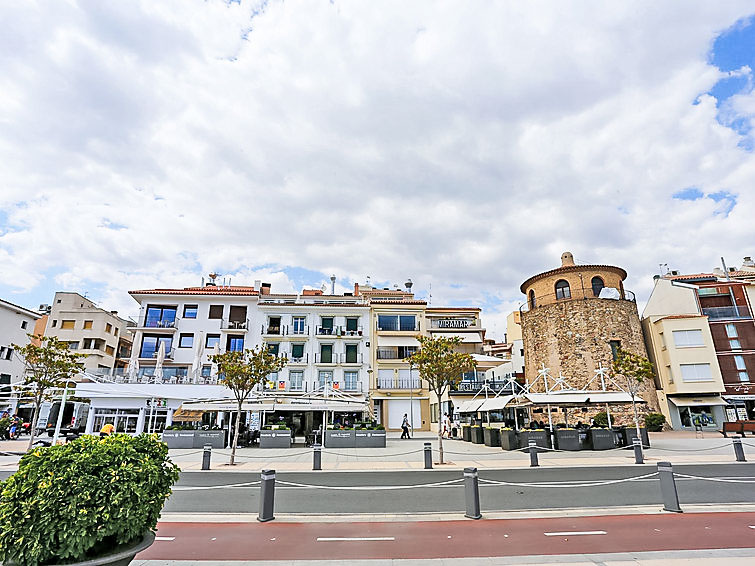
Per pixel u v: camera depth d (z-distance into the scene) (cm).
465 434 3102
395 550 713
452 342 2066
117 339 5406
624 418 3412
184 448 2545
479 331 4766
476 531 827
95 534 423
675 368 3816
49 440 2486
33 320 4197
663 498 979
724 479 1349
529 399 2464
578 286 3838
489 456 2117
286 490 1261
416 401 4278
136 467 476
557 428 2728
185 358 4169
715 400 3656
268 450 2472
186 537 792
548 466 1734
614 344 3591
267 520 910
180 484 1359
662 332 3975
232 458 1841
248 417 3634
